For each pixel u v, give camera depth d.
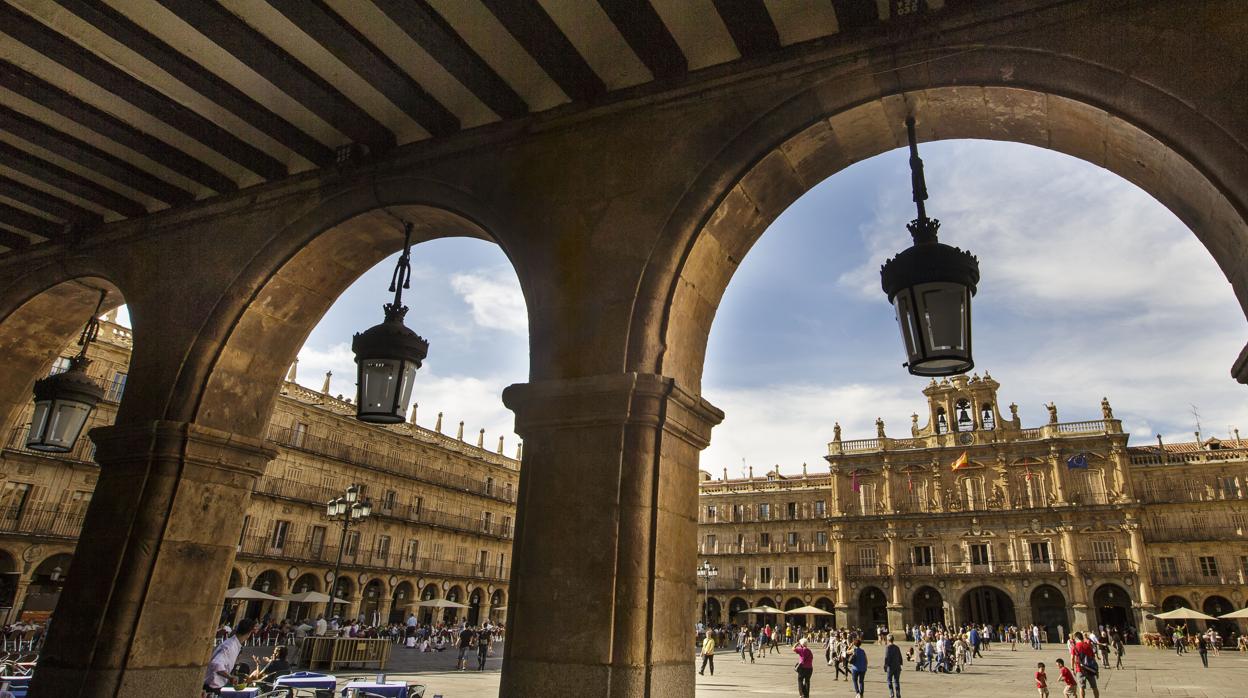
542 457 3.76
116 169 5.54
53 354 6.97
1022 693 17.47
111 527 4.85
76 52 4.31
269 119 4.89
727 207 4.08
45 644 4.70
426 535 44.72
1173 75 3.13
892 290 3.53
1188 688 18.44
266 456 5.52
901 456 52.72
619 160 4.29
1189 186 3.28
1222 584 43.81
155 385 5.29
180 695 4.75
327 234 5.25
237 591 31.64
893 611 49.22
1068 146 3.84
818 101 3.88
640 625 3.32
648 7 3.88
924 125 4.03
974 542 48.75
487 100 4.62
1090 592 44.88
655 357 3.85
